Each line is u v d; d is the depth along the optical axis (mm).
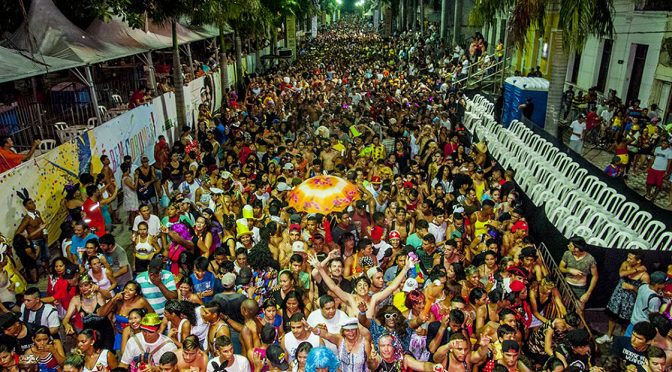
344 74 30953
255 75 34094
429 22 56844
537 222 10812
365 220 9562
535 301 7293
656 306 6902
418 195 10773
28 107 15102
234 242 8414
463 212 9852
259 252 7570
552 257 9438
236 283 6930
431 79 29406
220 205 10172
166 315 6184
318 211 8219
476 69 31922
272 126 17203
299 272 7352
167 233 8523
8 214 9414
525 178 13086
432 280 6707
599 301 8438
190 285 6953
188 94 21266
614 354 6203
